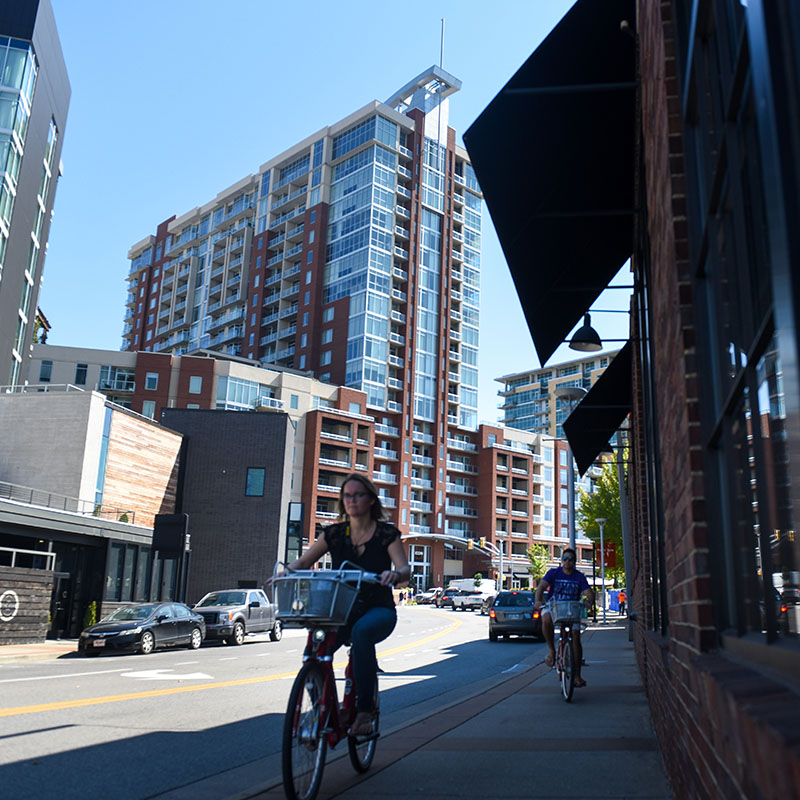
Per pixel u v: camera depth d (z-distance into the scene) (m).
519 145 5.80
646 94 4.20
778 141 1.26
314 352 94.81
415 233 99.19
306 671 4.51
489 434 103.56
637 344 9.05
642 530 9.45
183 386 77.50
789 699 1.46
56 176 51.88
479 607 61.81
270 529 43.25
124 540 28.84
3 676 12.96
